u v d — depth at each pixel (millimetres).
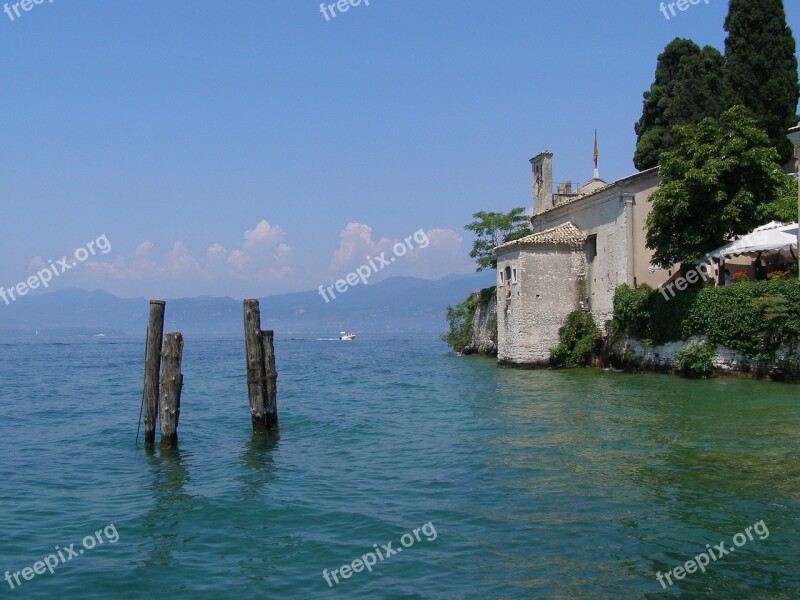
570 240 44625
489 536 12133
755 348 30219
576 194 58062
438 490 15266
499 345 47844
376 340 167500
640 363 38125
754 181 33344
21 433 24500
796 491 14133
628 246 40031
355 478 16750
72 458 19938
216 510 14359
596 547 11422
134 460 19547
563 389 32344
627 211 40156
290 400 33062
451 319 75000
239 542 12469
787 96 42062
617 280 40938
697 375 33188
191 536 12852
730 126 33500
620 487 14750
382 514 13688
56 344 143625
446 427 23422
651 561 10797
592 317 43938
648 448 18359
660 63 49469
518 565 10836
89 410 30719
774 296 29141
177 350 20828
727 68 43312
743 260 37312
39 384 44875
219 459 19453
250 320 22906
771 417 22062
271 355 23453
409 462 18266
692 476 15414
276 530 13031
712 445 18391
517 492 14719
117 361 74688
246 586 10539
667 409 24484
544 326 44531
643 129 50344
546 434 20984
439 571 10766
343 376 48312
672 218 33969
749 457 16984
